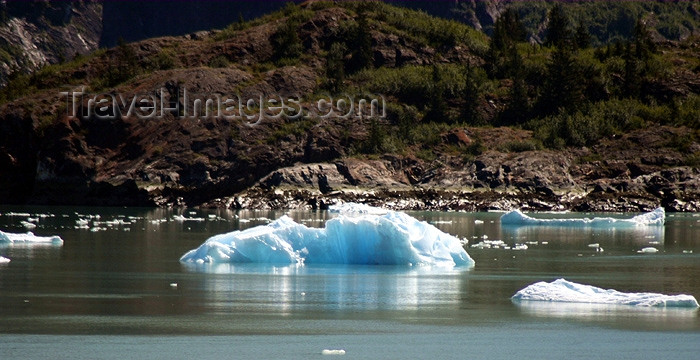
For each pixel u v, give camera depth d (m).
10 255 95.88
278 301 69.06
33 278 79.69
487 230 133.38
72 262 90.62
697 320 62.75
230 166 192.00
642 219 143.12
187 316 63.59
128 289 74.00
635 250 105.94
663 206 178.25
